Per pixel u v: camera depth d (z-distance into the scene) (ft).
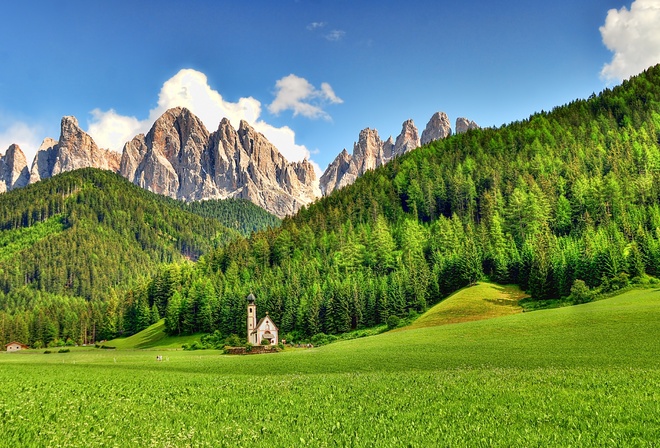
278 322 456.86
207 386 123.75
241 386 121.80
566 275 366.63
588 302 320.91
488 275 451.94
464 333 270.87
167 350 419.33
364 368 181.16
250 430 66.59
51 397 105.70
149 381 140.26
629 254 366.43
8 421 75.05
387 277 464.24
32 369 198.39
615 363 152.46
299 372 182.29
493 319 305.12
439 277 445.78
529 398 81.25
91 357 349.41
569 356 174.81
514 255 433.89
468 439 56.80
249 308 435.12
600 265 357.20
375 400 89.76
